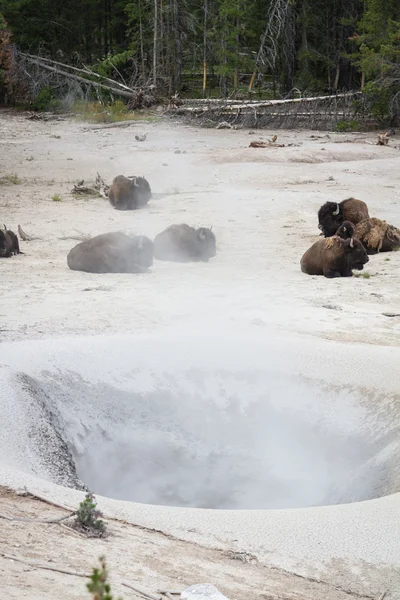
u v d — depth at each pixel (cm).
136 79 8050
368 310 1666
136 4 8081
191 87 8225
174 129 5959
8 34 7444
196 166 4141
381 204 3138
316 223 2770
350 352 1262
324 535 737
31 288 1784
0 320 1487
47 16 8312
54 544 632
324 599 614
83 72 7456
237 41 7512
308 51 7725
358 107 6462
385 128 6334
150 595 552
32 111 7144
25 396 1058
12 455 929
